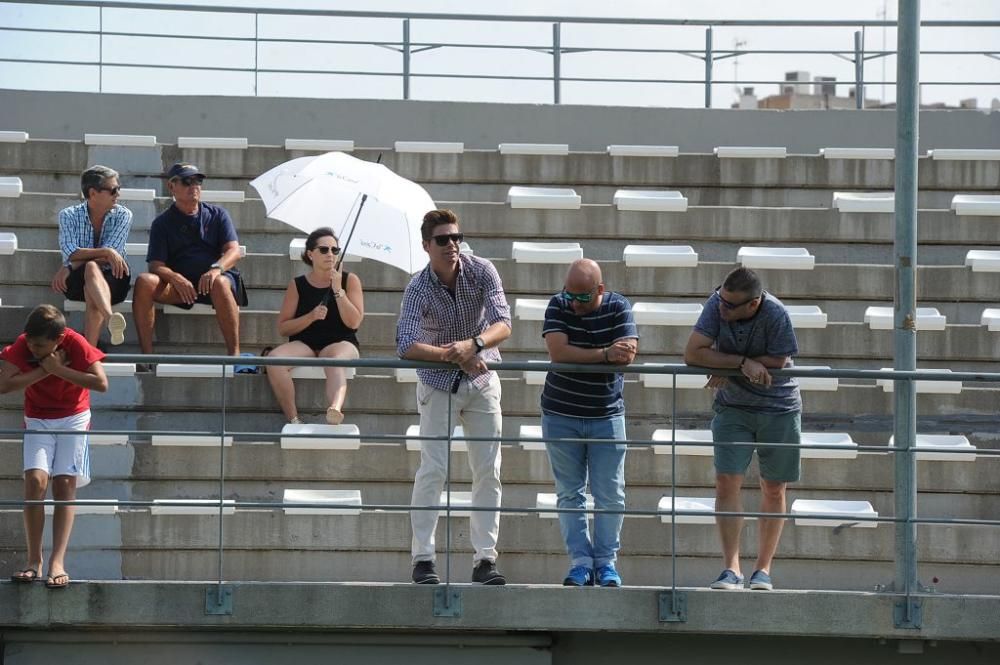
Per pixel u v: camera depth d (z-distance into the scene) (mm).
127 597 17578
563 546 20219
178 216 22922
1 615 17469
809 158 26812
